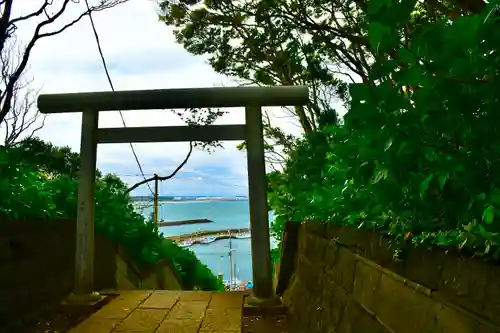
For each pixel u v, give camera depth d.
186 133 5.03
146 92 4.95
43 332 3.92
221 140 4.98
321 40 7.53
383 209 1.93
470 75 1.22
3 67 6.88
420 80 1.32
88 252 5.01
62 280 5.04
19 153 4.14
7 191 3.79
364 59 6.87
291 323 4.12
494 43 1.17
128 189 9.05
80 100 5.05
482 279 1.15
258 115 4.95
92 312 4.71
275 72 9.45
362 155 1.72
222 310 4.80
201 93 4.86
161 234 10.42
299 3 6.92
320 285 3.32
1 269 3.54
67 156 6.55
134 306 5.00
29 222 4.14
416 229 1.64
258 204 4.85
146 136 5.08
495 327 1.07
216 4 8.22
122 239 7.38
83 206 5.06
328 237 3.25
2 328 3.49
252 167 4.90
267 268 4.77
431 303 1.43
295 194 4.50
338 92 7.34
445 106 1.30
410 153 1.47
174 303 5.18
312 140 3.69
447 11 2.91
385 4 1.34
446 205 1.43
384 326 1.85
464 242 1.23
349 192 2.70
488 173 1.25
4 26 6.26
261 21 7.99
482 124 1.21
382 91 1.47
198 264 12.84
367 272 2.18
